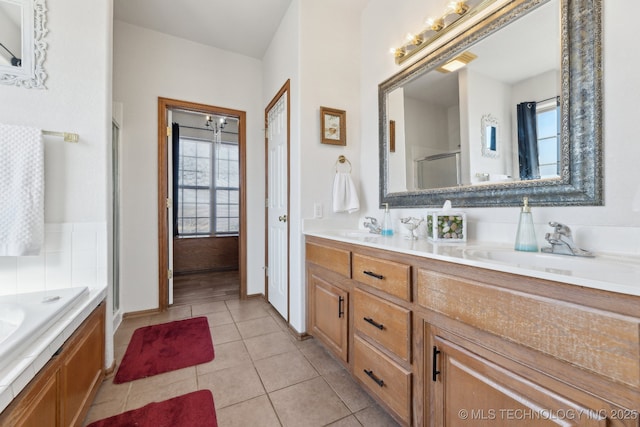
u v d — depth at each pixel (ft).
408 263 3.74
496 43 4.37
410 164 6.00
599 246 3.23
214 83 9.44
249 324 7.59
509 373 2.56
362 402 4.51
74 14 4.91
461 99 4.93
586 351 2.06
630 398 1.85
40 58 4.68
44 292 4.39
